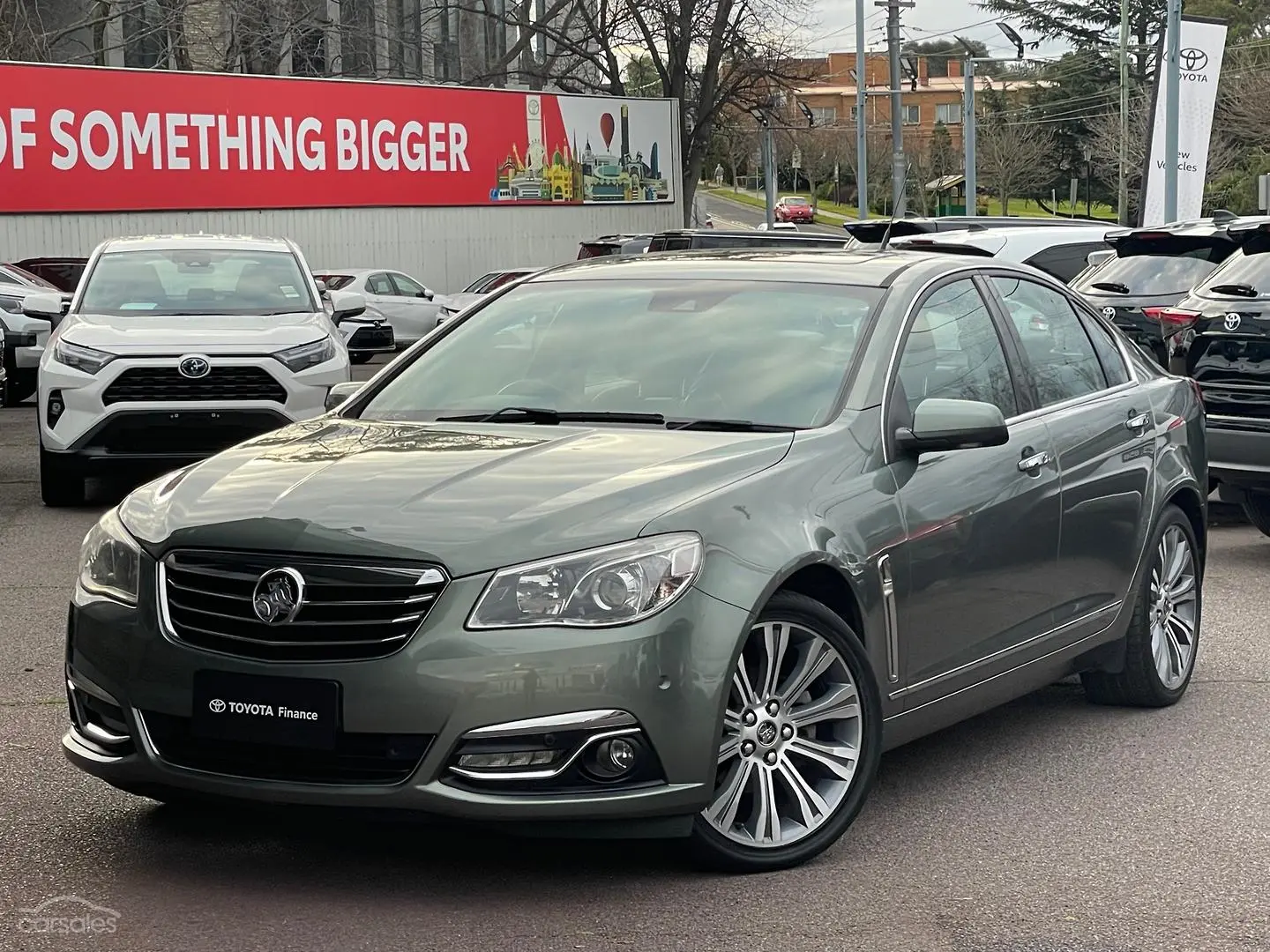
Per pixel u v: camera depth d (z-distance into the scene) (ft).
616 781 13.44
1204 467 22.22
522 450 15.42
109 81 93.61
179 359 36.55
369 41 150.41
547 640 13.16
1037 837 15.96
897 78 157.69
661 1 139.64
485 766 13.17
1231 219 42.27
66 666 15.15
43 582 30.01
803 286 18.07
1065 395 19.70
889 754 19.08
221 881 14.34
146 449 37.01
